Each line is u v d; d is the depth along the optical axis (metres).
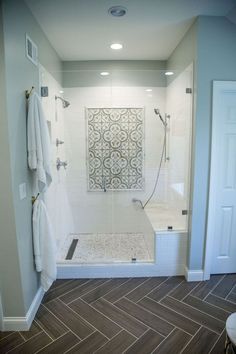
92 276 2.59
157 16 2.16
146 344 1.72
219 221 2.52
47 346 1.71
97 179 3.36
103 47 2.86
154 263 2.58
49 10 2.04
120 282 2.50
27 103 1.91
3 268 1.77
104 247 3.07
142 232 3.30
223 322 1.93
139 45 2.81
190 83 2.36
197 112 2.25
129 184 3.33
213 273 2.61
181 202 2.68
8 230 1.71
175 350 1.68
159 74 3.10
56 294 2.31
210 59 2.19
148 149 3.23
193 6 2.00
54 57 2.90
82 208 3.39
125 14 2.13
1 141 1.60
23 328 1.85
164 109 3.12
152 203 3.27
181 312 2.04
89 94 3.19
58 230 2.93
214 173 2.33
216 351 1.67
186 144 2.51
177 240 2.55
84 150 3.30
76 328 1.88
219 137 2.33
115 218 3.41
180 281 2.50
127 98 3.19
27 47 1.93
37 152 1.91
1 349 1.70
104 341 1.75
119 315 2.01
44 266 2.12
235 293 2.30
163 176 3.20
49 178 2.07
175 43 2.76
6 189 1.65
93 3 1.94
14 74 1.68
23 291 1.82
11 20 1.63
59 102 2.98
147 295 2.28
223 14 2.13
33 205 2.03
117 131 3.27
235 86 2.23
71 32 2.46
